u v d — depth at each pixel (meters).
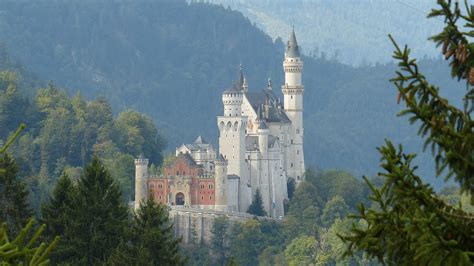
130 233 191.50
